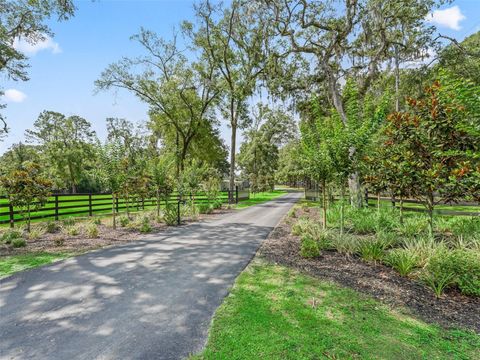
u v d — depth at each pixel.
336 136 6.28
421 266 4.46
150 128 27.33
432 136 5.21
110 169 8.87
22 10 11.47
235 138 20.91
